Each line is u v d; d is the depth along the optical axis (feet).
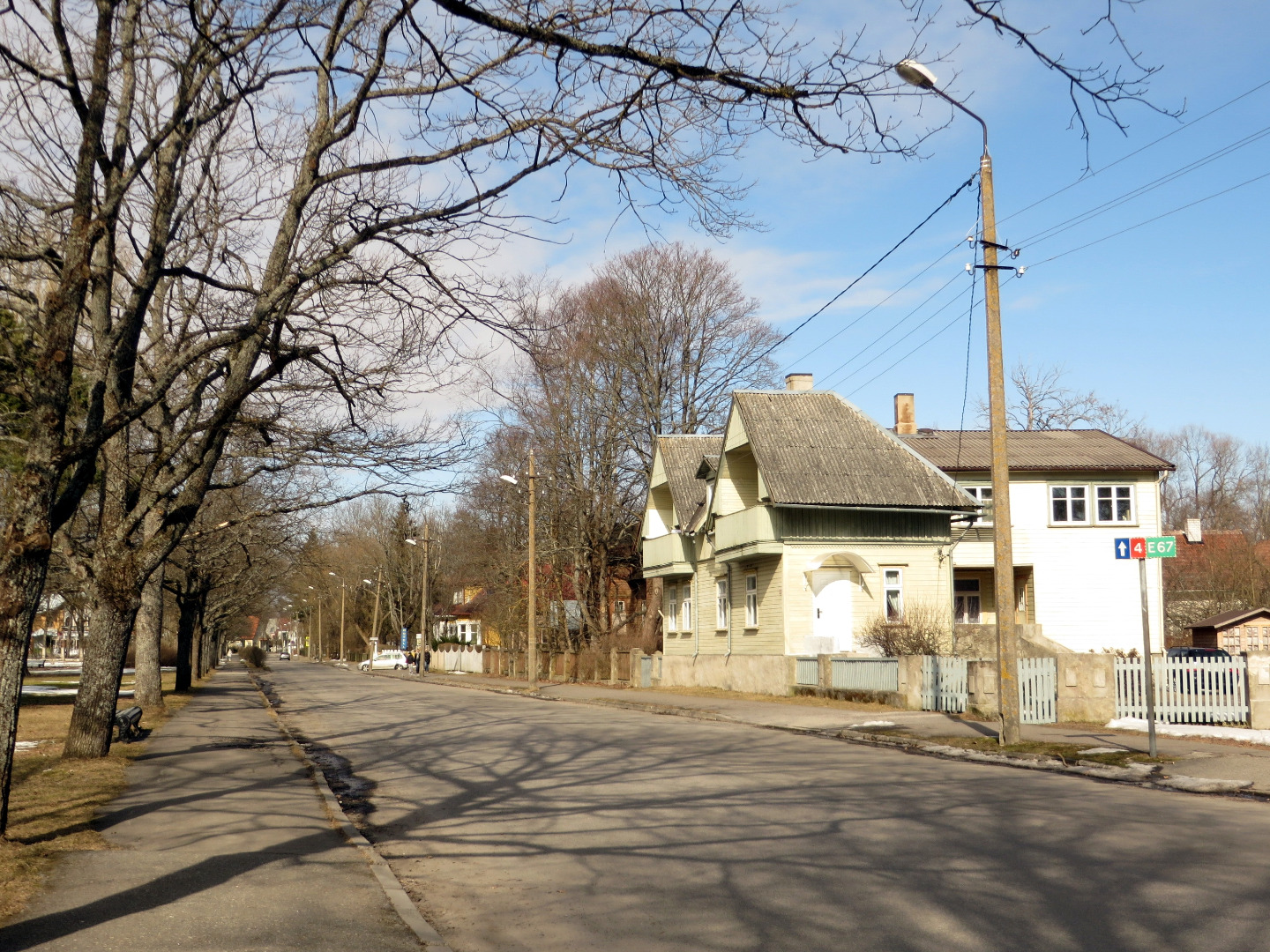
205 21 30.45
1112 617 134.72
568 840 31.07
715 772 45.65
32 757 47.32
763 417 118.42
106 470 48.32
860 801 37.22
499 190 32.53
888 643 97.60
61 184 36.35
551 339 36.94
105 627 48.11
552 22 23.98
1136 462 135.85
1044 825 32.22
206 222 40.42
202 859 26.63
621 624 169.17
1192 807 35.99
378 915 21.66
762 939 20.75
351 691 131.95
